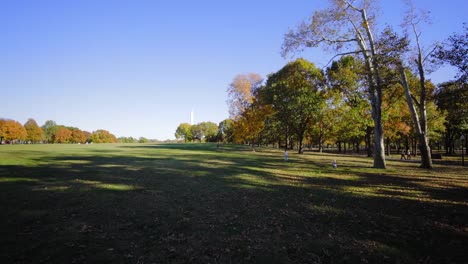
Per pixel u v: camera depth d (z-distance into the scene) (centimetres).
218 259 480
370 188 1166
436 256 505
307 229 643
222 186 1180
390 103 2944
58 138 11344
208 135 12769
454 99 1503
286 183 1280
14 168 1628
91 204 845
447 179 1443
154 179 1348
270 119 4900
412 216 755
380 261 481
